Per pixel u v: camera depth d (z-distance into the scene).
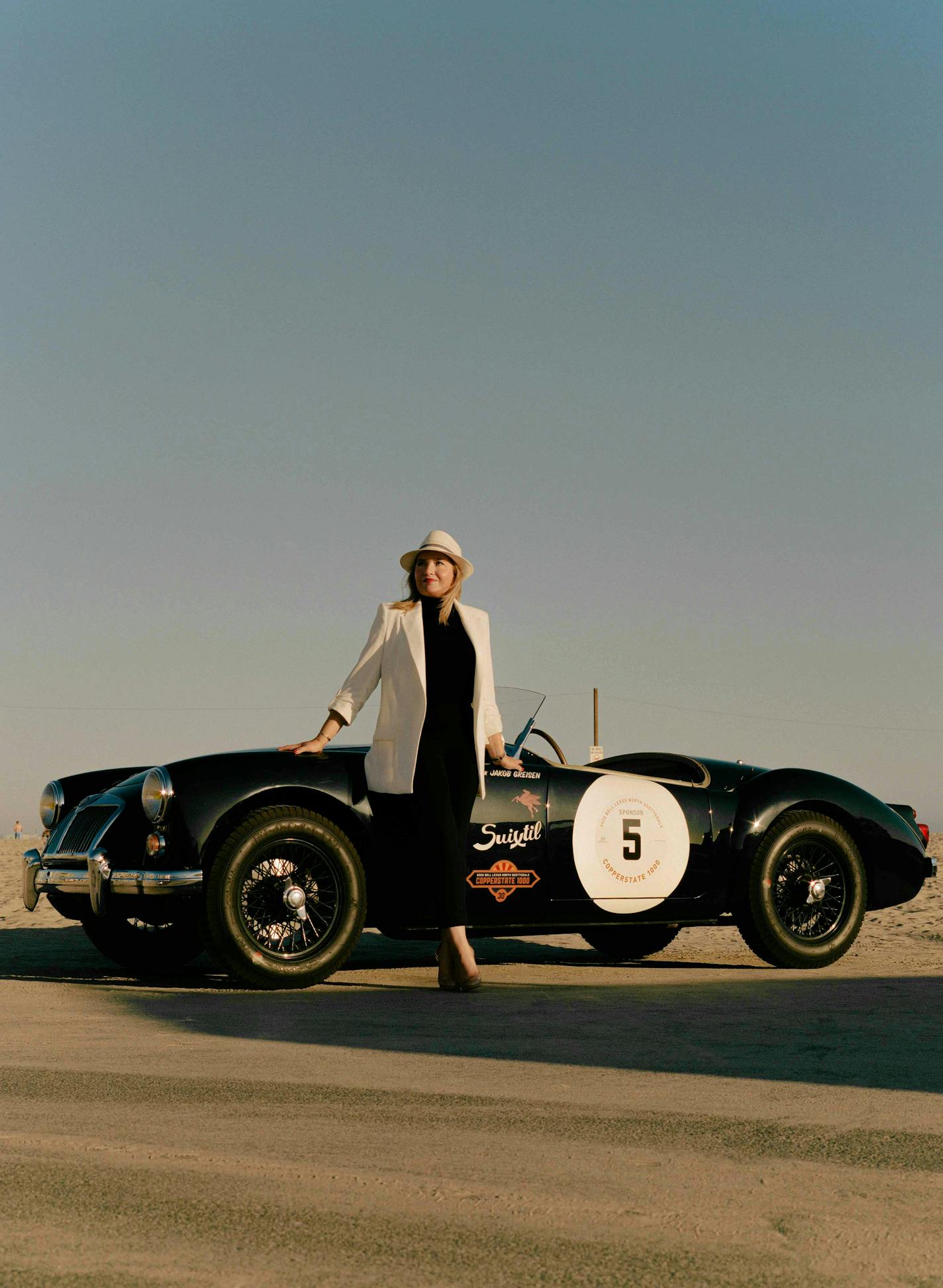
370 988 4.59
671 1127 2.45
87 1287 1.64
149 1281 1.66
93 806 4.99
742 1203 1.99
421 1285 1.66
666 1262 1.74
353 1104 2.64
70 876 4.92
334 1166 2.17
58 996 4.34
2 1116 2.52
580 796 5.07
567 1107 2.62
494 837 4.89
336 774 4.73
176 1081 2.86
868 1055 3.21
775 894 5.36
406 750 4.59
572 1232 1.86
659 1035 3.51
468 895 4.84
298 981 4.54
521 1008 4.02
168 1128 2.42
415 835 4.78
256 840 4.51
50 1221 1.88
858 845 5.63
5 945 6.61
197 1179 2.10
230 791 4.55
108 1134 2.38
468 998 4.29
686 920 5.28
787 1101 2.68
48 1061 3.10
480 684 4.64
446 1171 2.15
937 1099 2.71
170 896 4.50
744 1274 1.70
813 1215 1.93
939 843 17.25
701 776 5.43
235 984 4.79
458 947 4.47
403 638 4.64
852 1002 4.17
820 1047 3.33
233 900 4.47
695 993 4.42
